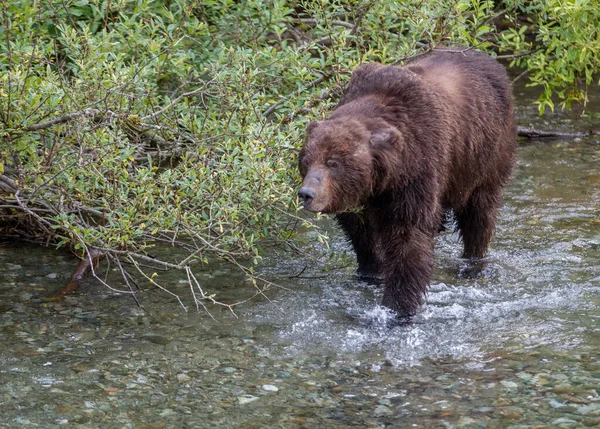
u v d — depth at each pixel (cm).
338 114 1050
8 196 1232
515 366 941
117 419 841
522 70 2372
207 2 1414
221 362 965
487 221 1280
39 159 1112
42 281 1195
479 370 937
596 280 1193
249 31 1477
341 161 977
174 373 937
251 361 969
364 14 1380
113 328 1052
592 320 1061
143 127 1233
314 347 1007
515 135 1305
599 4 1397
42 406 863
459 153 1141
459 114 1141
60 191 1117
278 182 1123
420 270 1079
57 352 984
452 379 917
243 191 1090
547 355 965
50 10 1342
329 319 1088
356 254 1246
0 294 1145
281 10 1436
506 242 1352
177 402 874
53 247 1329
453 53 1247
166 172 1080
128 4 1455
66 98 1102
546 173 1672
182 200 1098
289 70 1310
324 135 985
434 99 1085
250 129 1091
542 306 1112
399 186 1045
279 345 1011
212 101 1359
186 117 1252
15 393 888
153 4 1494
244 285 1196
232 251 1223
